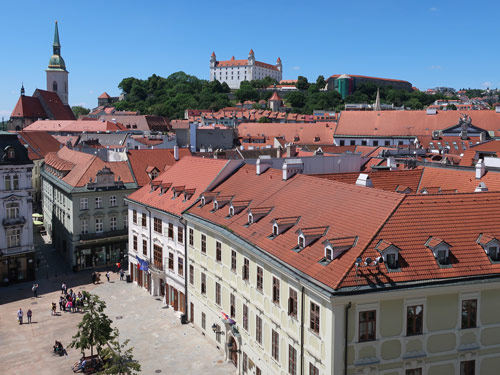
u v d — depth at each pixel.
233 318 47.47
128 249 75.38
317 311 33.28
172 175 70.19
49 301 66.19
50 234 98.25
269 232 42.09
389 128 152.50
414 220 35.00
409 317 32.31
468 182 57.06
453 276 32.31
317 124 169.75
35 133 146.62
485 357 33.91
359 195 39.69
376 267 31.89
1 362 49.69
